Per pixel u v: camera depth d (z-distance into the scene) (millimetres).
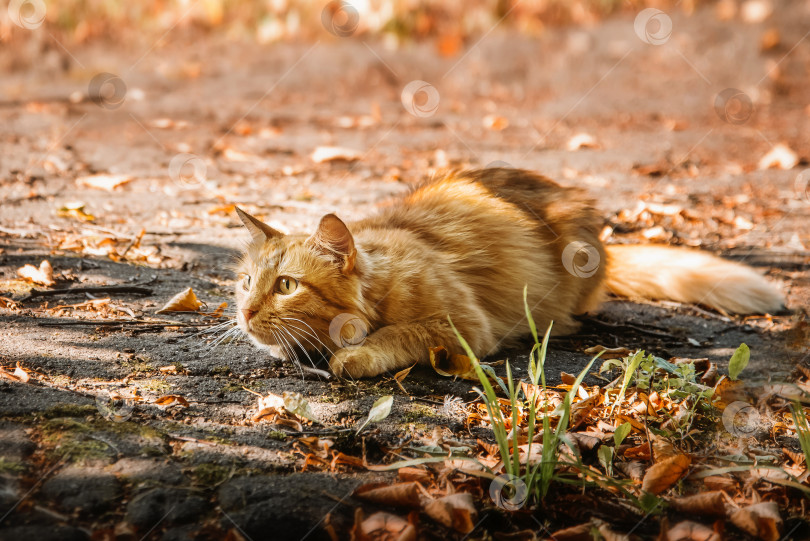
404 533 4336
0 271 7852
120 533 4160
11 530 4078
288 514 4434
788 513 4922
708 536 4602
